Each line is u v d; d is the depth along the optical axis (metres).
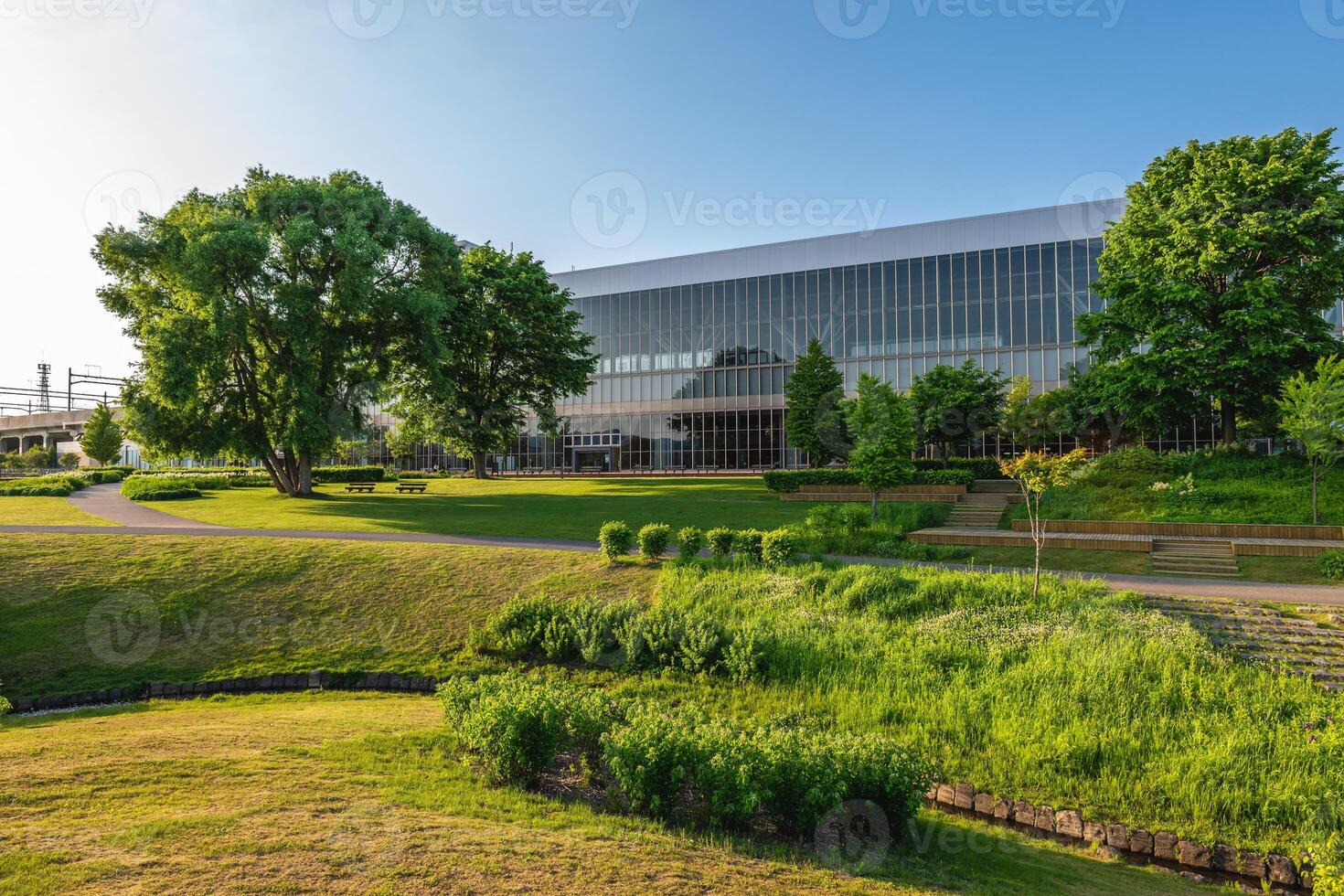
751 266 61.16
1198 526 22.08
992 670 12.73
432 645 15.80
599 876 5.63
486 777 8.35
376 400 38.22
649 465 64.12
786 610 16.17
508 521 27.00
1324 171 27.17
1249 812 8.96
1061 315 50.91
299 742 9.30
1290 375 26.88
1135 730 10.66
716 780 7.69
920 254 55.41
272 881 5.00
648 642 14.44
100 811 6.21
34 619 16.22
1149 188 31.53
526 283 44.78
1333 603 14.94
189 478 47.12
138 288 33.44
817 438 40.53
